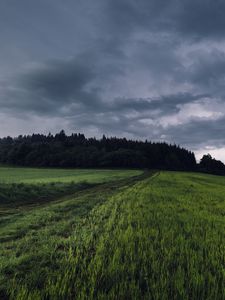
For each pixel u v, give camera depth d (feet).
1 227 39.06
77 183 129.90
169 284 19.66
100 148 590.55
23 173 265.54
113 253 25.86
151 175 249.75
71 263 23.17
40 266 23.22
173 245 28.94
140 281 20.16
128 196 79.05
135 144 611.88
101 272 21.39
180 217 46.24
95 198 75.82
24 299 17.11
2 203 69.31
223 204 69.00
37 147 503.20
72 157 463.83
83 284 19.39
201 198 80.43
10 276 21.25
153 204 61.67
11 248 28.76
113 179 179.11
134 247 27.48
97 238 31.53
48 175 237.04
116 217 45.70
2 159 482.28
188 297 18.12
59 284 19.26
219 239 32.14
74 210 53.67
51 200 77.10
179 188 113.91
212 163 631.97
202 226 39.70
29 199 78.64
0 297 17.83
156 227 37.83
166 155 587.68
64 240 30.48
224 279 20.76
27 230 36.65
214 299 17.93
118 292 18.33
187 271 22.18
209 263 24.23
